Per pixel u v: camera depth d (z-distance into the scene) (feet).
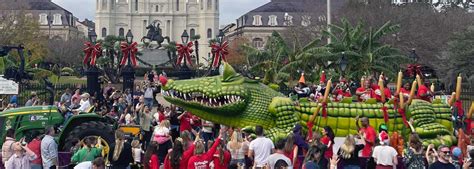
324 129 63.41
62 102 88.38
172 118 80.59
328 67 149.18
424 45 209.05
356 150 57.00
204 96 70.03
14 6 301.02
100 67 173.58
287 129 69.67
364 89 80.64
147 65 203.62
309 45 155.33
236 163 57.88
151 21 608.19
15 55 150.20
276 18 522.47
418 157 53.16
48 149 58.70
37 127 67.56
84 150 56.65
